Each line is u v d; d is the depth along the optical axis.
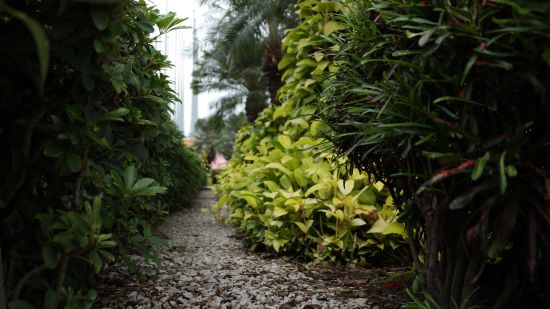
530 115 0.88
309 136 2.72
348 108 1.17
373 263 2.12
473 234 0.85
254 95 10.35
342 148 1.35
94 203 0.96
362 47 1.20
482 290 1.14
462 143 0.93
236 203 3.31
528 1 0.75
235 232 3.37
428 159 0.99
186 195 5.13
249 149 4.28
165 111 2.03
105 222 1.22
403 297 1.48
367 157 1.31
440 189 1.02
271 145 3.07
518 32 0.77
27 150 0.91
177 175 4.33
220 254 2.46
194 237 3.13
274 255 2.40
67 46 0.91
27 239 1.12
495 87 0.86
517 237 0.97
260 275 1.90
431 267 1.13
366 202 2.13
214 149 15.01
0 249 0.89
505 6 0.81
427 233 1.20
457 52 0.88
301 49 2.71
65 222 0.91
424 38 0.83
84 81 0.93
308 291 1.62
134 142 1.37
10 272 1.00
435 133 0.91
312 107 2.47
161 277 1.79
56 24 0.86
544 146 0.85
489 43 0.79
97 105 1.05
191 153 5.50
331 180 2.21
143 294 1.55
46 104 0.93
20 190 0.98
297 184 2.52
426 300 1.16
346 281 1.77
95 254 0.95
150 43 1.51
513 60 0.84
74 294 1.20
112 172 1.14
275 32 7.15
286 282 1.78
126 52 1.31
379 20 1.19
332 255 2.14
